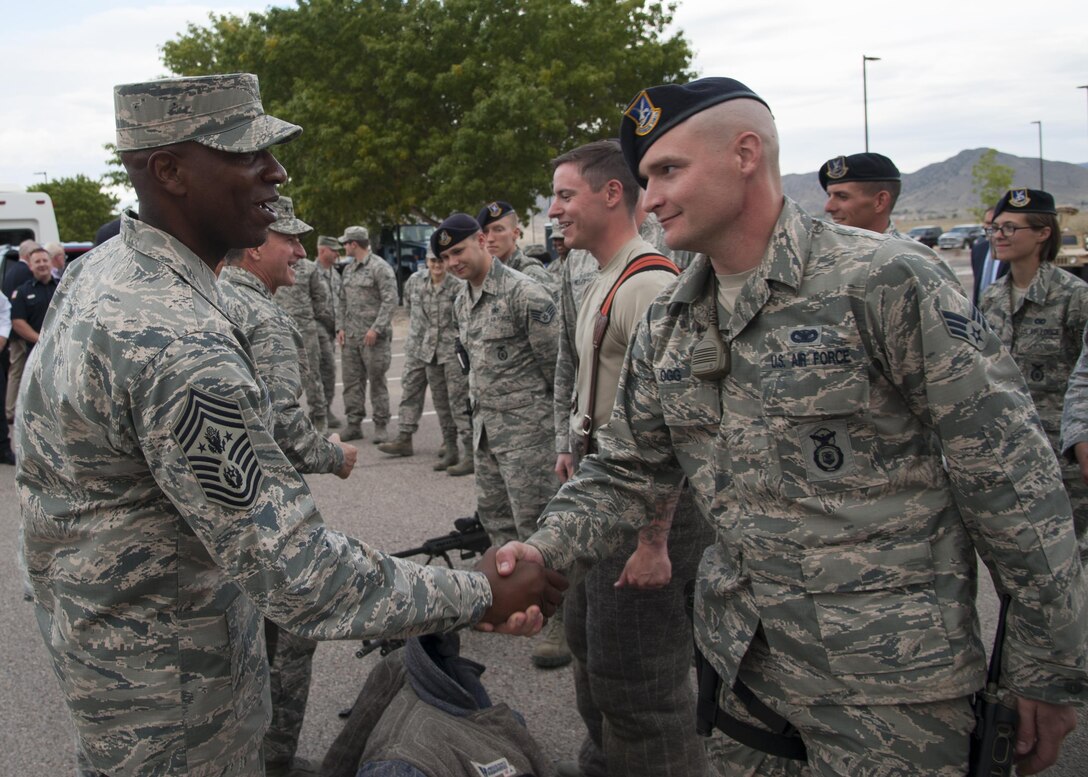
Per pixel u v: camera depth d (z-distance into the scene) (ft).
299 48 71.82
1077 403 10.11
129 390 5.02
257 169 5.62
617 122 73.20
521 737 6.88
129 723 5.53
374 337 26.91
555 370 12.73
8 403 27.78
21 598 15.71
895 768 5.23
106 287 5.28
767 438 5.44
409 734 6.54
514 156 66.18
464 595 5.90
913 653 5.13
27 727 11.46
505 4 70.23
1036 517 5.00
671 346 5.98
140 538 5.42
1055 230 13.46
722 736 6.23
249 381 5.20
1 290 31.37
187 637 5.58
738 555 5.74
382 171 69.82
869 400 5.21
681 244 5.57
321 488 22.08
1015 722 5.22
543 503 13.66
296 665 9.52
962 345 4.96
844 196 14.08
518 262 21.15
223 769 5.83
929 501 5.27
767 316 5.39
